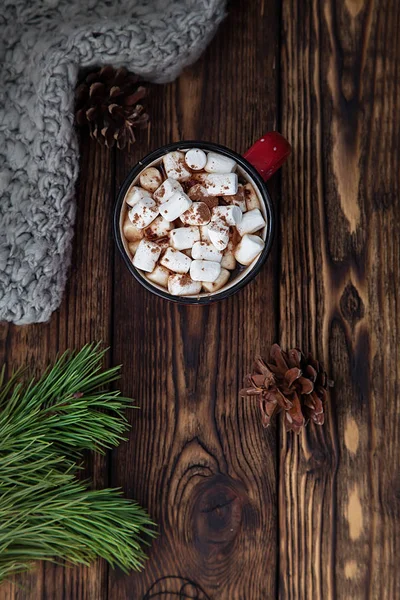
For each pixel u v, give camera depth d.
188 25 0.54
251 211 0.52
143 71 0.55
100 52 0.53
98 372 0.56
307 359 0.54
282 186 0.57
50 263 0.54
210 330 0.56
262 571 0.56
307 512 0.56
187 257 0.52
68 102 0.53
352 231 0.56
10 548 0.52
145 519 0.54
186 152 0.52
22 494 0.50
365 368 0.56
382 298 0.56
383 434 0.56
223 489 0.56
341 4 0.56
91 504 0.52
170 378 0.56
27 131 0.54
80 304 0.56
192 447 0.56
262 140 0.52
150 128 0.57
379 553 0.56
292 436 0.56
